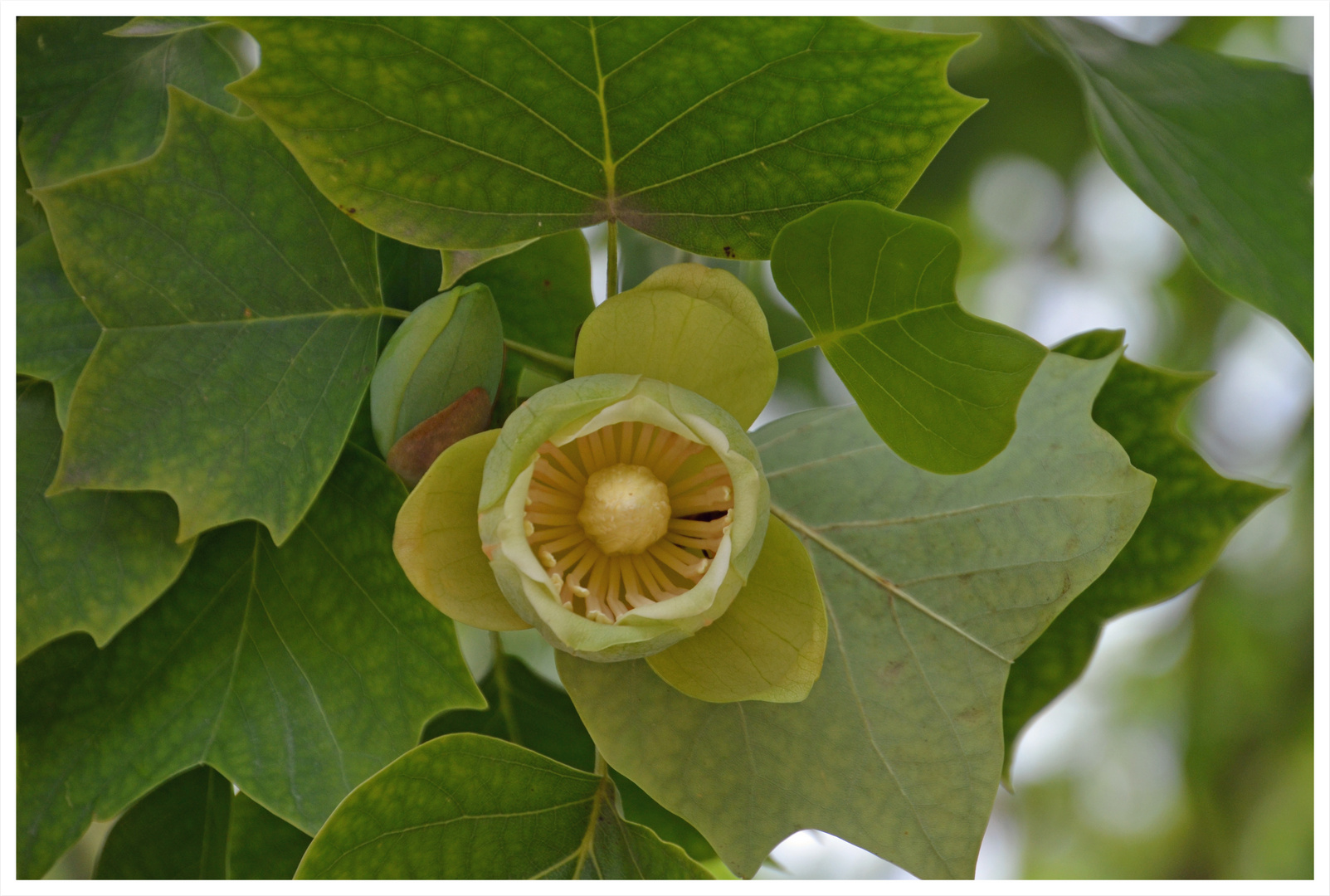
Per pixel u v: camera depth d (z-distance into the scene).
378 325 0.73
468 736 0.71
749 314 0.70
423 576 0.69
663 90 0.69
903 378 0.70
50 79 0.75
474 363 0.71
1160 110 0.80
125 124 0.75
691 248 0.71
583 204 0.71
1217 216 0.77
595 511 0.70
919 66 0.69
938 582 0.74
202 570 0.74
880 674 0.73
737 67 0.69
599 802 0.73
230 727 0.73
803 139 0.70
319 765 0.73
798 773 0.72
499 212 0.71
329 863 0.70
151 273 0.72
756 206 0.71
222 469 0.71
